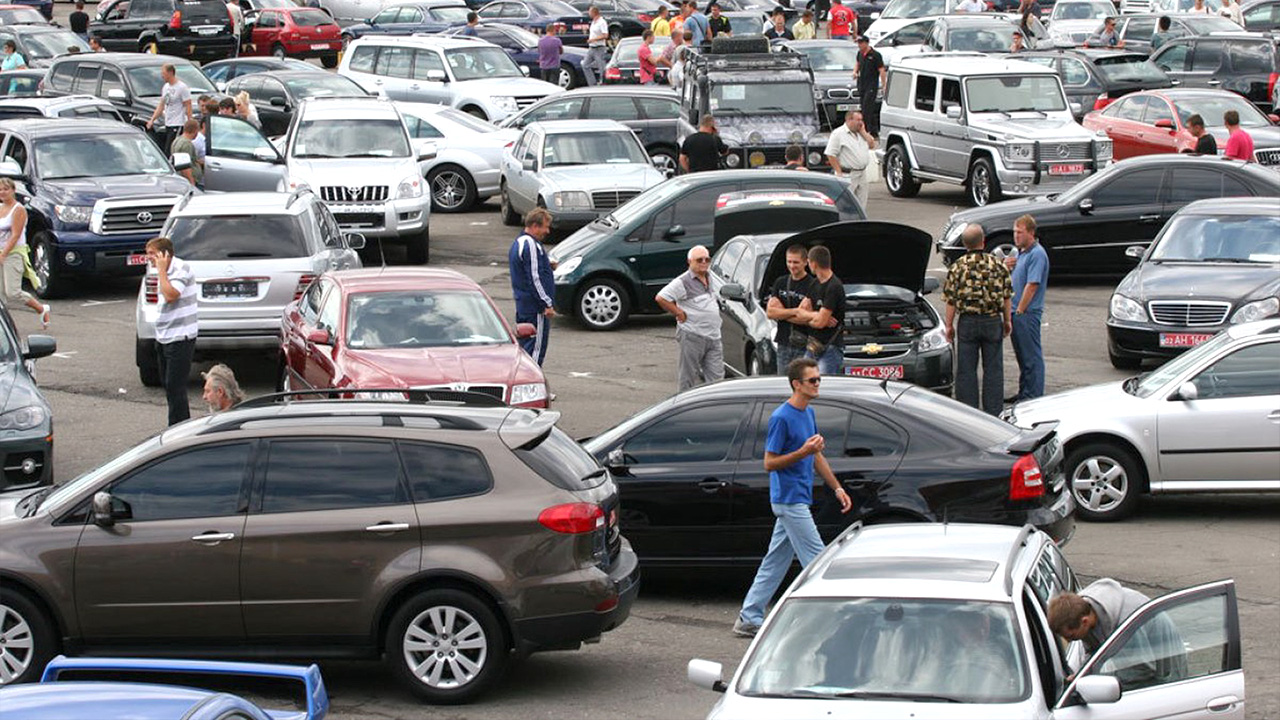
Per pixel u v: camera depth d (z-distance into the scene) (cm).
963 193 6084
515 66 7044
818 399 2295
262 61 7069
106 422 3341
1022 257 3183
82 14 8888
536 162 5172
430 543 1880
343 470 1906
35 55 7638
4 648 1911
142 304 3588
